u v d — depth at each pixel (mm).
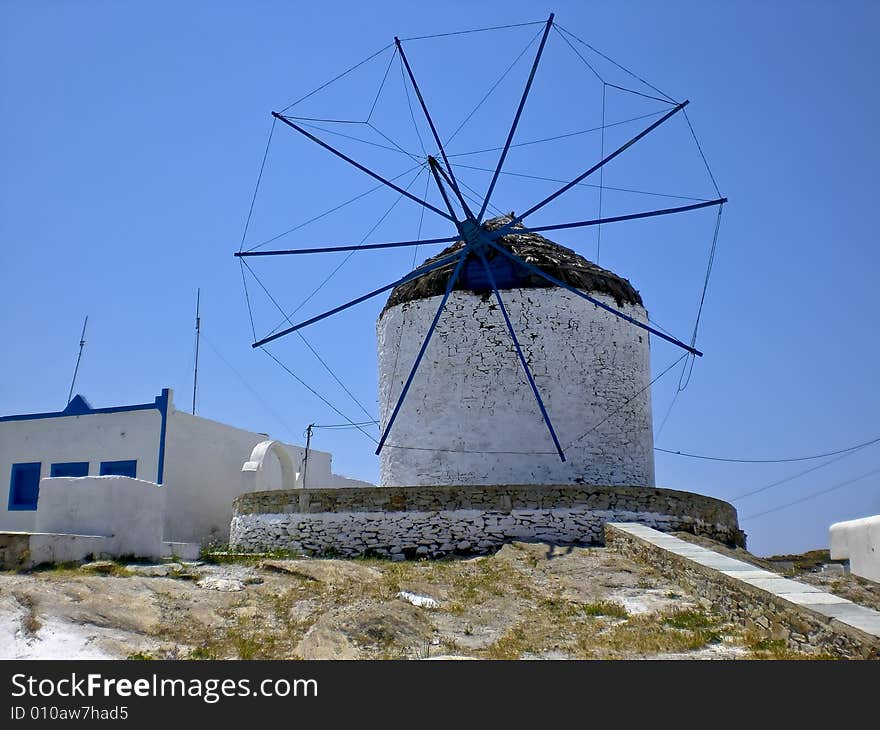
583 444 19156
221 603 10852
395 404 20375
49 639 8609
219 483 22797
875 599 12484
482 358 19453
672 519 16781
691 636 9945
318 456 29234
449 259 20281
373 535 16453
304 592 11672
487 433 19062
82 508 13438
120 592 10461
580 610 11219
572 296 19859
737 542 18844
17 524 21984
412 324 20391
